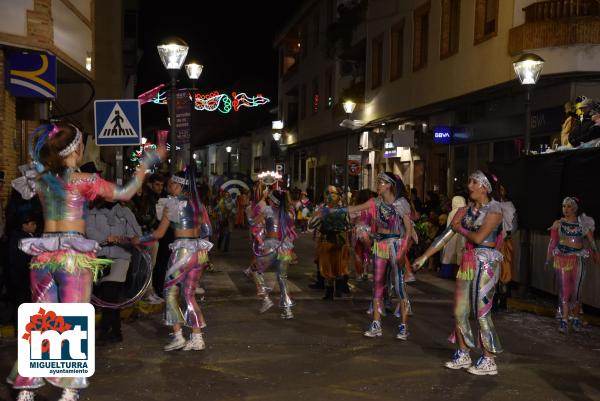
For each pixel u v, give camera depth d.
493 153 19.09
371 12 28.17
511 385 6.40
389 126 27.08
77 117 20.58
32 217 8.09
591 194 10.02
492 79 17.94
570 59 15.37
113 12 26.36
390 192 8.42
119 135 10.57
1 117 11.48
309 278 14.01
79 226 5.09
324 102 37.12
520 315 10.29
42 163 4.99
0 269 8.65
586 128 11.77
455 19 20.59
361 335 8.53
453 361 6.96
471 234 6.90
